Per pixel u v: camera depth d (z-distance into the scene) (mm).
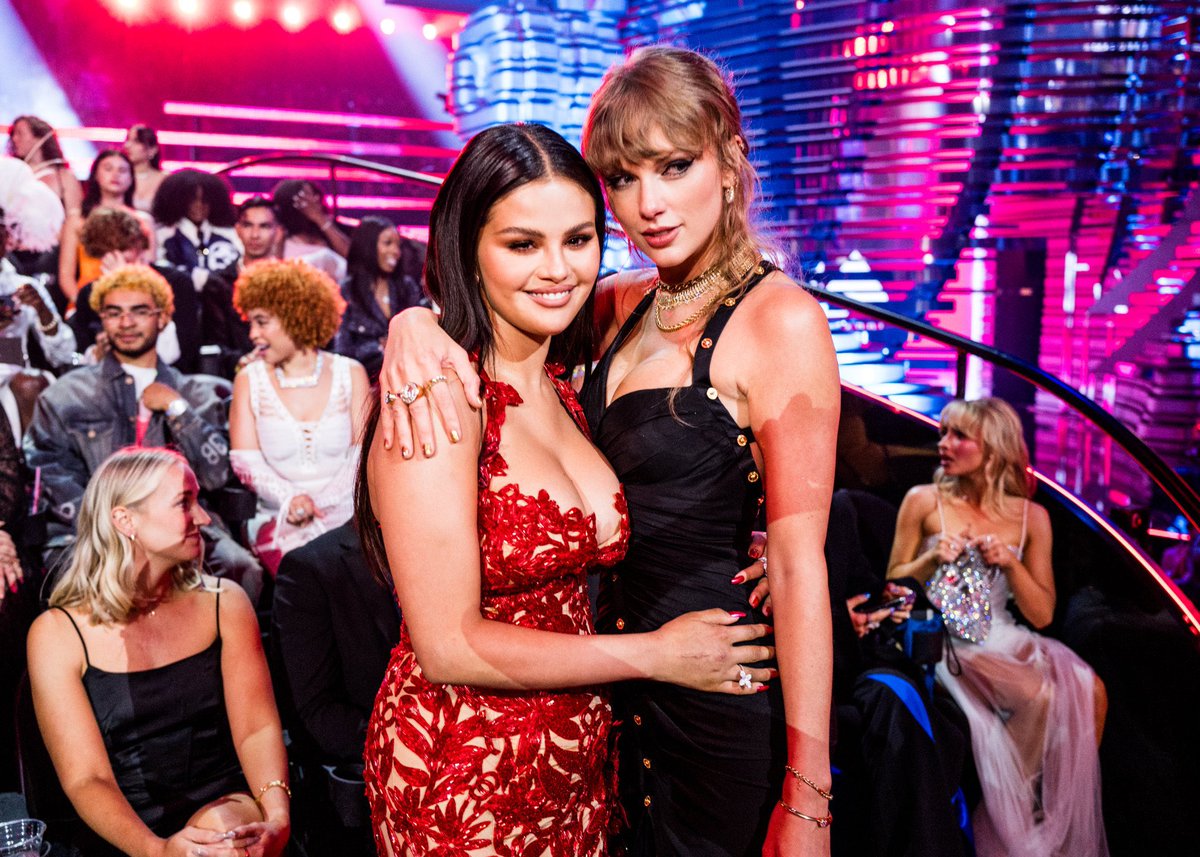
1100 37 5492
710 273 1638
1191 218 5270
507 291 1498
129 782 2234
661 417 1587
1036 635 2928
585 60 6848
